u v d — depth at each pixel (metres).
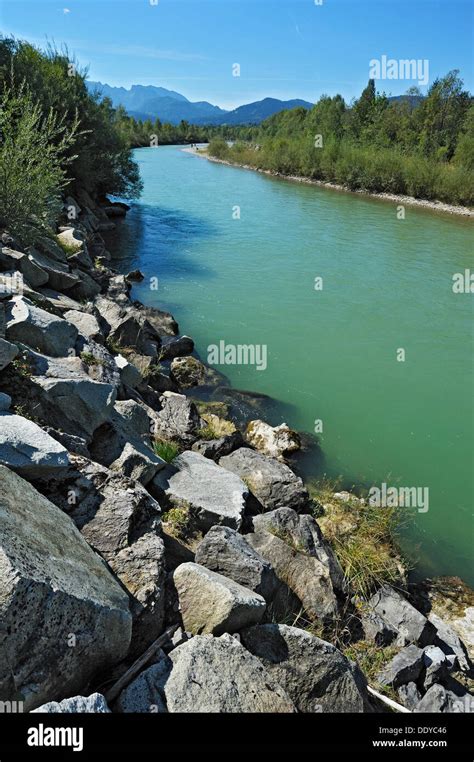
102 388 7.34
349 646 6.25
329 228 31.30
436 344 15.80
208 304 17.89
